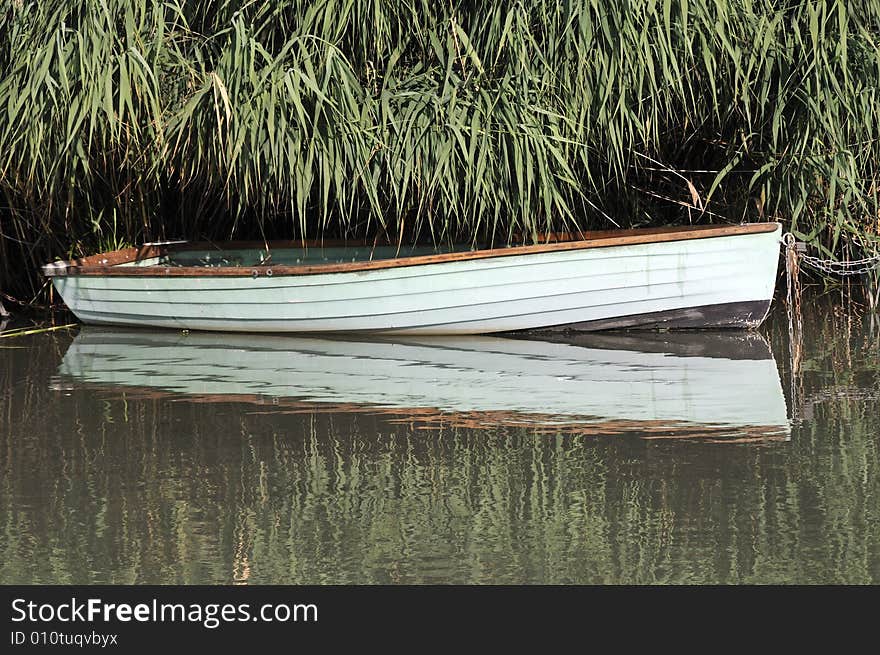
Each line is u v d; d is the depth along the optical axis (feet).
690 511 37.42
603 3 62.85
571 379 55.36
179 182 72.08
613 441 44.93
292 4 64.49
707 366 57.88
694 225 71.05
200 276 68.90
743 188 73.51
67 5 62.08
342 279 66.80
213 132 61.41
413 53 67.05
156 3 63.05
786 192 68.23
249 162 64.44
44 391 54.34
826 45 65.31
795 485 39.58
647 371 56.85
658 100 66.69
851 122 67.05
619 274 65.26
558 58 64.08
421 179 64.18
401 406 50.70
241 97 61.57
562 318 67.05
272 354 63.10
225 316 69.77
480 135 62.75
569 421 47.85
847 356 59.98
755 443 44.39
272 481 40.98
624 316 66.90
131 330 72.33
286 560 34.24
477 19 64.23
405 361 60.49
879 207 73.10
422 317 67.21
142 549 35.06
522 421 47.96
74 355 63.36
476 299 66.13
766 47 64.34
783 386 53.36
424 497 39.17
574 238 70.74
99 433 47.01
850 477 40.27
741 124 70.44
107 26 61.93
